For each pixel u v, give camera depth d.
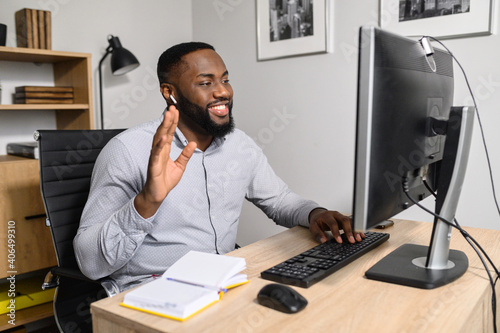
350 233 1.18
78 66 2.34
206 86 1.29
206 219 1.36
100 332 0.82
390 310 0.78
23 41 2.24
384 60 0.77
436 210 0.96
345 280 0.93
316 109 2.59
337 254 1.06
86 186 1.55
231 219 1.45
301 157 2.69
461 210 2.12
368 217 0.80
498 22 1.94
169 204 1.28
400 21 2.21
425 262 1.00
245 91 2.92
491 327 0.94
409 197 0.92
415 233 1.30
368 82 0.75
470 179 2.08
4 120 2.38
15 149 2.30
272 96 2.78
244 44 2.89
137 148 1.28
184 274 0.89
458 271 0.94
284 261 1.02
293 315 0.77
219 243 1.39
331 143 2.54
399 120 0.84
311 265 0.98
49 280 1.36
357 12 2.36
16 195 2.06
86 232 1.15
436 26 2.10
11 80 2.39
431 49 0.95
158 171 0.96
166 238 1.28
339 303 0.81
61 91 2.35
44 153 1.46
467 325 0.76
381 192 0.82
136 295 0.81
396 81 0.81
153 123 1.36
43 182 1.45
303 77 2.62
